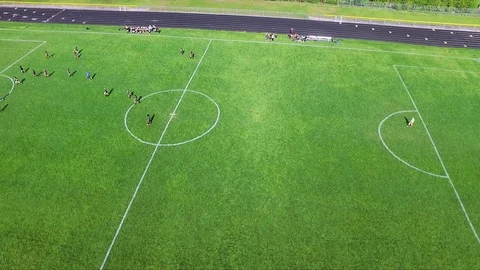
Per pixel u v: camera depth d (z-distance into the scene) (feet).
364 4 258.78
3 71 175.83
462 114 153.69
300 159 128.88
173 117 148.05
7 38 205.98
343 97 162.61
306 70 182.60
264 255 97.91
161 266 94.84
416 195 116.37
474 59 194.90
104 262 95.66
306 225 106.11
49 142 134.31
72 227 104.37
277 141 136.67
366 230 105.09
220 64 185.78
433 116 152.05
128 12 244.42
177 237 102.17
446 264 96.68
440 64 189.78
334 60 191.93
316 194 115.75
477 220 108.88
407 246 100.89
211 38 211.20
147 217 107.45
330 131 142.31
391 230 105.19
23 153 129.29
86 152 130.11
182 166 125.08
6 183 117.60
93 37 209.67
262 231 104.17
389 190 117.80
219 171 123.24
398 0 256.73
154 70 179.73
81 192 114.93
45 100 156.76
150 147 132.77
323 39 212.02
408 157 131.03
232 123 145.18
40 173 121.39
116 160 126.93
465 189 118.93
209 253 98.22
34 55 190.29
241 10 246.27
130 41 205.87
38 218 106.63
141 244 100.22
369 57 195.11
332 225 106.22
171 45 202.59
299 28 226.99
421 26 233.14
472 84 173.78
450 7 249.75
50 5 251.19
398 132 142.82
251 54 195.62
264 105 156.15
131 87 166.50
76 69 179.22
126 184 117.91
